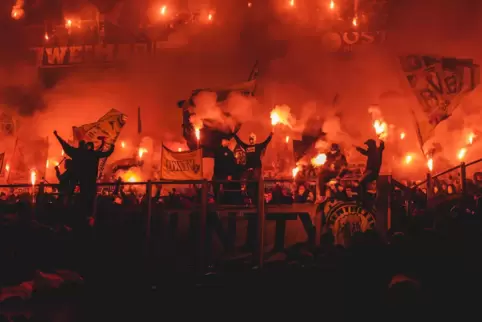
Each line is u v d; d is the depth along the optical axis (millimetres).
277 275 12055
